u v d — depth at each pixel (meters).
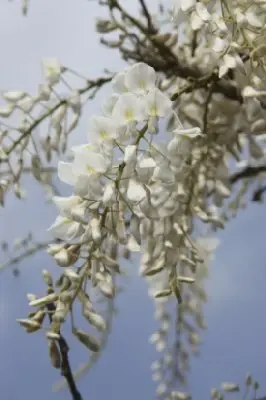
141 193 1.05
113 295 1.05
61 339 1.05
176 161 1.13
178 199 1.21
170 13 1.32
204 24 1.12
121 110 1.07
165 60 1.24
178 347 1.68
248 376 1.42
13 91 1.19
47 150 1.19
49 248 1.06
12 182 1.19
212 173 1.26
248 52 1.16
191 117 1.28
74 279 1.04
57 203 1.06
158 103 1.08
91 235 1.05
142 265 1.22
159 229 1.21
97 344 1.04
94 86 1.19
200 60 1.24
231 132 1.26
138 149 1.08
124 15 1.24
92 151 1.07
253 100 1.16
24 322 1.04
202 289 1.65
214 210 1.33
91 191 1.05
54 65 1.19
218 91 1.23
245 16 1.13
